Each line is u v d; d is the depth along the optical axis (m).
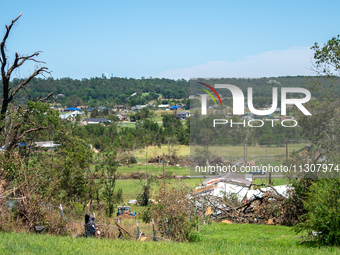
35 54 22.17
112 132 109.81
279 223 19.31
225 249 10.98
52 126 23.14
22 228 12.97
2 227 12.61
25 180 13.93
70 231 13.72
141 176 60.34
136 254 9.23
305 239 13.74
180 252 9.90
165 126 130.62
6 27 20.72
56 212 14.55
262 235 15.12
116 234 13.93
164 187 17.12
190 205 17.95
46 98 23.62
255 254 10.26
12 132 21.25
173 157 78.69
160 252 9.70
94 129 111.50
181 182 19.88
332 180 13.45
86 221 13.62
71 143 28.70
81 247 9.55
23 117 22.03
